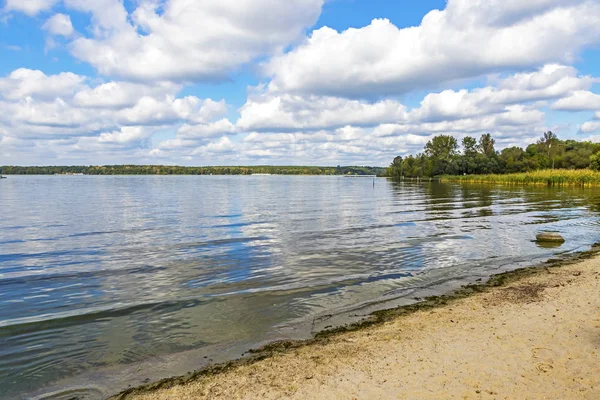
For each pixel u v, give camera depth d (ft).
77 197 188.44
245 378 21.47
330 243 63.00
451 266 47.26
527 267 46.01
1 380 21.94
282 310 32.76
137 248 60.34
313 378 21.13
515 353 23.04
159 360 24.12
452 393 19.03
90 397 20.17
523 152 397.80
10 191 245.24
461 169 434.30
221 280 42.11
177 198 181.98
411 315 30.76
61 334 28.27
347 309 32.81
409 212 111.55
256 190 266.98
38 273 45.75
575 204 127.13
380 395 19.13
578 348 23.31
